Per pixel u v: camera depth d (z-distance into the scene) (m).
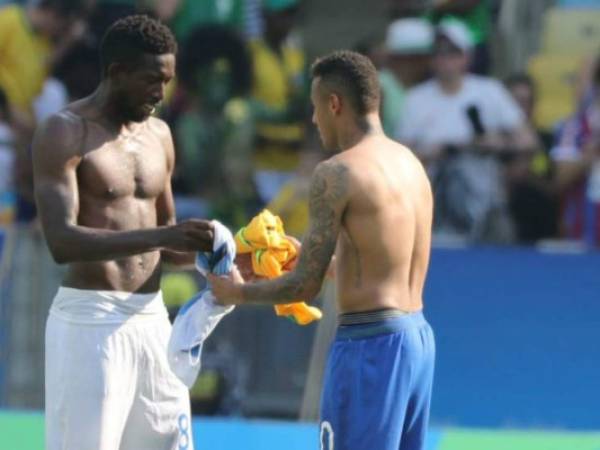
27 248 30.72
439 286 32.00
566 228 35.38
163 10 37.75
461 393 31.89
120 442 18.52
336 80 17.97
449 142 35.69
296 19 39.00
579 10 39.12
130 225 17.98
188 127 35.59
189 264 19.61
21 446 25.44
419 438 18.27
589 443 26.14
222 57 36.09
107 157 17.75
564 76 37.97
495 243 34.84
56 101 36.34
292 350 30.11
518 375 31.78
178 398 18.72
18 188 35.66
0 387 30.53
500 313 31.88
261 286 17.66
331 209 17.44
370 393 17.53
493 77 38.34
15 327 30.66
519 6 38.84
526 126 36.12
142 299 18.22
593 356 31.70
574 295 31.78
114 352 17.92
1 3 38.44
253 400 30.23
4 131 35.84
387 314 17.58
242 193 35.31
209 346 30.34
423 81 36.75
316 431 26.44
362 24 39.72
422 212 18.11
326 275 18.58
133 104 17.83
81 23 36.84
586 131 36.06
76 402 17.86
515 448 25.81
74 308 17.94
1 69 36.16
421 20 38.34
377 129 18.11
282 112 36.53
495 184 35.22
